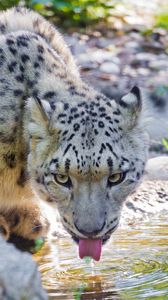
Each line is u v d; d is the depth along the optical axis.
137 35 25.97
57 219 13.17
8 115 11.42
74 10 25.30
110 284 10.73
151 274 11.17
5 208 12.52
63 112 10.58
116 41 25.11
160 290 10.40
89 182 10.09
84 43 24.56
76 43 24.06
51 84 11.45
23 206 12.62
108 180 10.30
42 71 11.74
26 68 11.73
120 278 11.02
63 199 10.40
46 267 11.65
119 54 24.14
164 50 25.06
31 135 10.75
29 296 7.25
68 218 10.38
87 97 11.05
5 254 7.76
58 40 13.02
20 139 11.38
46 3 24.59
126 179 10.48
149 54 24.53
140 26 26.48
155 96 20.64
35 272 7.45
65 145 10.23
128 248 12.49
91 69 22.59
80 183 10.12
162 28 26.84
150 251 12.32
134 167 10.60
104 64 23.05
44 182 10.63
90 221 9.94
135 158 10.63
